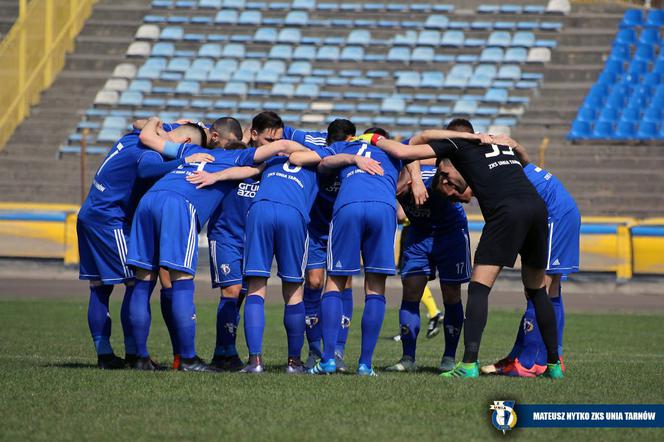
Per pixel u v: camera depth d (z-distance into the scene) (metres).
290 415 20.89
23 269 77.94
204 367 28.44
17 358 32.81
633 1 123.75
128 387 24.16
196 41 113.31
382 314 28.16
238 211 30.47
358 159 28.23
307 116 100.69
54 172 94.56
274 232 27.94
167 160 29.19
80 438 18.53
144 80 107.25
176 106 103.56
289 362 28.78
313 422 20.20
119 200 29.58
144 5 119.44
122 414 20.84
